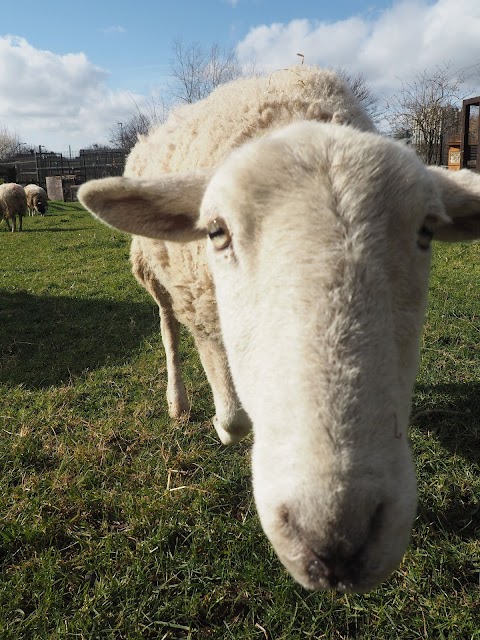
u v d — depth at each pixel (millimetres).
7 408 855
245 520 574
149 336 1179
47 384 947
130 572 515
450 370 891
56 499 618
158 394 892
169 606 479
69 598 500
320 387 266
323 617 464
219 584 505
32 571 519
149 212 452
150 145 762
